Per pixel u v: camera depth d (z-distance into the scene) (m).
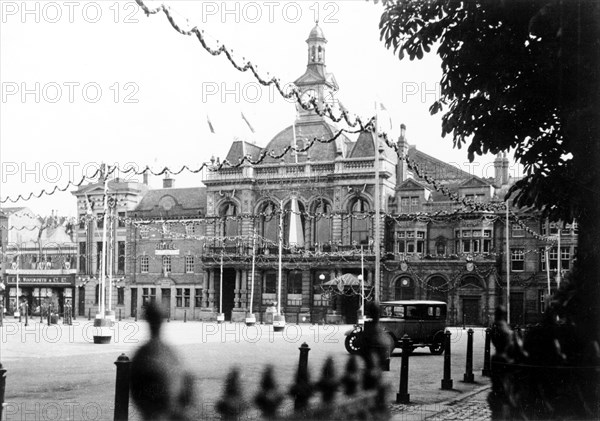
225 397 14.50
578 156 14.55
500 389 9.59
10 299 94.62
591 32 13.94
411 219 74.44
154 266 86.38
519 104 16.50
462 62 16.66
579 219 14.88
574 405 9.24
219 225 81.62
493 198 71.19
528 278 70.19
